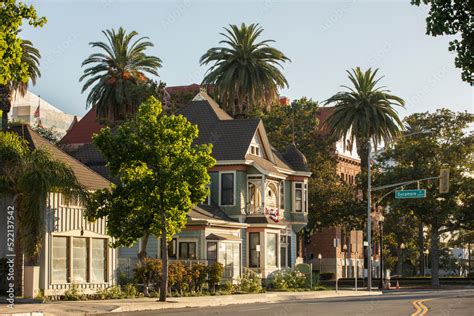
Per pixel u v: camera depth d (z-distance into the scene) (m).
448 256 120.81
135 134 39.38
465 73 20.56
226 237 55.53
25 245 36.00
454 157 84.56
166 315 29.19
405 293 59.97
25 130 42.69
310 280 62.56
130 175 39.50
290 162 70.06
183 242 54.34
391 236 101.06
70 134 96.75
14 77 27.55
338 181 86.69
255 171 61.56
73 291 39.88
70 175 37.31
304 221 68.75
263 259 60.62
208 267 49.25
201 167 39.19
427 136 90.88
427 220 84.75
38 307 30.89
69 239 40.84
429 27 20.48
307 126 86.25
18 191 36.41
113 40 76.44
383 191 83.50
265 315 29.02
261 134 63.94
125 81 75.69
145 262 44.50
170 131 38.72
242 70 77.56
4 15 26.84
